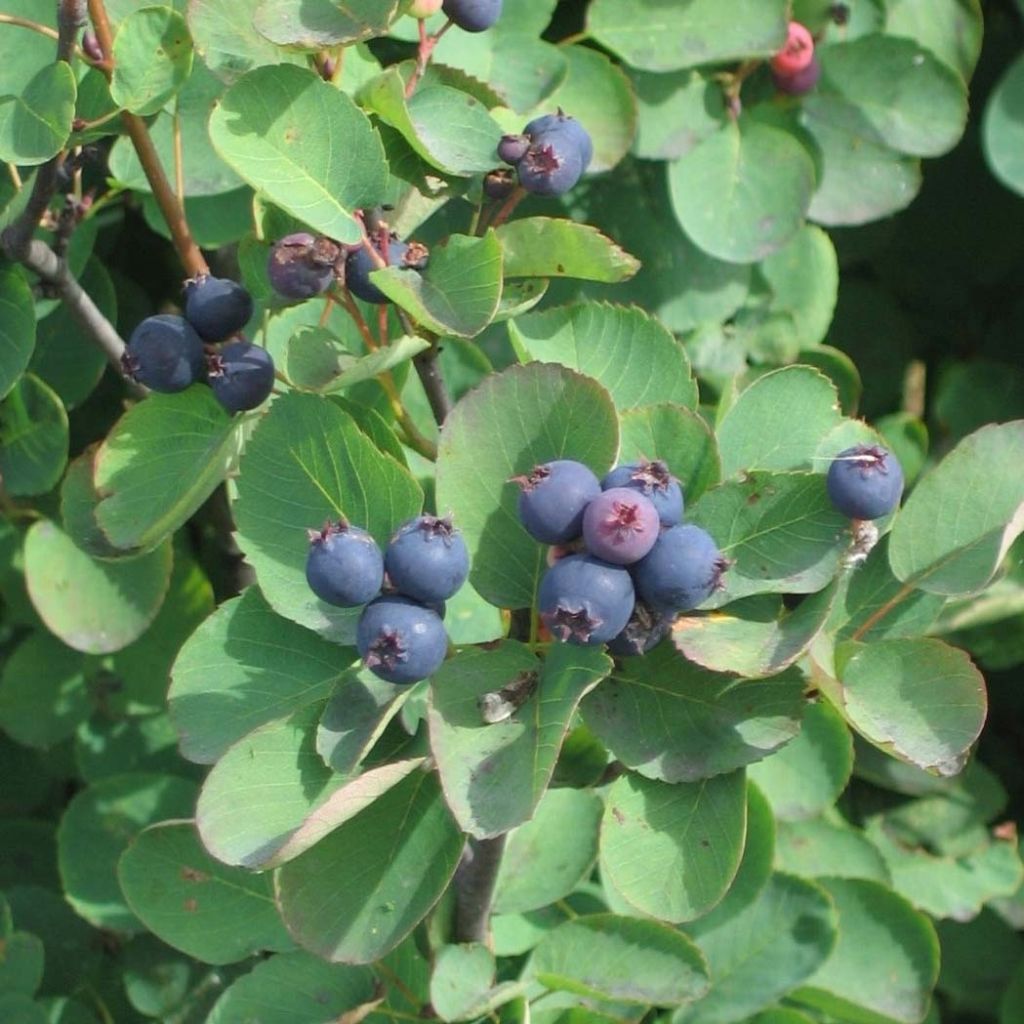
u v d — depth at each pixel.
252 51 0.47
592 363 0.48
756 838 0.51
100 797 0.58
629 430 0.45
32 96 0.48
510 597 0.44
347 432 0.44
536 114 0.55
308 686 0.45
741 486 0.44
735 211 0.58
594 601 0.42
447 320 0.45
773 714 0.44
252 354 0.46
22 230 0.51
